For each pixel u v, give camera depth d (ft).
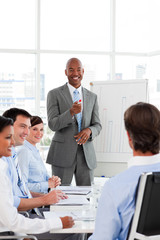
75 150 12.25
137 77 18.26
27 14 17.49
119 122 14.17
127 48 18.26
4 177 5.92
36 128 9.65
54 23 17.81
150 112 4.50
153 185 4.29
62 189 8.61
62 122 11.81
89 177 12.44
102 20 18.17
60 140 12.35
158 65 17.90
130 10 18.29
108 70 18.17
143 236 4.37
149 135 4.47
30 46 17.57
